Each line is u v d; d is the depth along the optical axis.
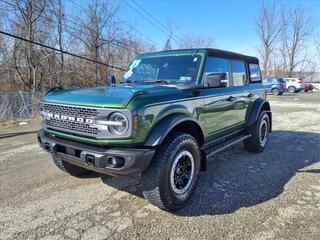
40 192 3.95
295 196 3.83
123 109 2.90
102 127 3.00
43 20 17.56
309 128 8.88
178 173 3.47
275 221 3.21
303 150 6.18
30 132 8.35
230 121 4.89
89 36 19.59
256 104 5.83
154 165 3.22
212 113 4.21
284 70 45.34
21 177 4.51
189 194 3.59
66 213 3.38
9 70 17.73
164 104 3.27
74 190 4.02
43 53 17.80
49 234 2.95
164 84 4.02
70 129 3.31
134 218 3.28
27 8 16.86
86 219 3.25
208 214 3.37
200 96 3.88
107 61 20.45
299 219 3.25
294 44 44.47
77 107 3.17
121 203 3.63
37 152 6.00
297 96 24.83
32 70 17.64
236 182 4.32
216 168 4.96
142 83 4.35
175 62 4.38
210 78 4.02
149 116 3.06
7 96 11.83
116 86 4.25
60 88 4.04
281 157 5.64
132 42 21.95
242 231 3.01
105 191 3.98
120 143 2.97
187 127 3.81
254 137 5.75
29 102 12.45
